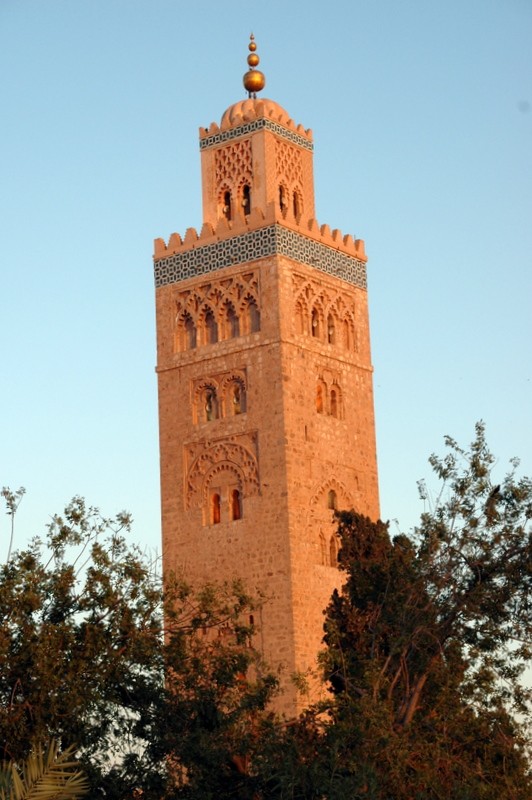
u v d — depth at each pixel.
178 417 99.00
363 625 69.31
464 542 64.00
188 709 63.88
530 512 64.06
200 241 99.88
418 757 61.53
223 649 67.69
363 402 101.12
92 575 62.44
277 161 100.25
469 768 62.16
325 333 99.31
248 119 100.38
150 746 63.25
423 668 65.31
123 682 63.53
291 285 97.00
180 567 91.75
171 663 65.31
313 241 99.38
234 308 97.75
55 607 62.00
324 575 94.44
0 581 60.75
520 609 63.78
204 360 98.50
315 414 96.81
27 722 58.62
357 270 103.06
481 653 63.31
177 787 63.06
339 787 57.47
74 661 60.00
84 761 60.31
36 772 31.50
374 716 60.16
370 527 78.06
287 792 58.94
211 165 101.62
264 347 95.88
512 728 63.03
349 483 98.38
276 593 92.44
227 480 96.31
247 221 98.00
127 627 62.50
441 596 64.50
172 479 98.38
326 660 66.75
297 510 93.81
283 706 90.00
